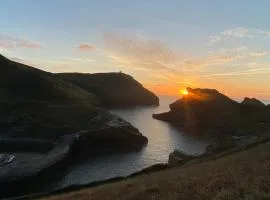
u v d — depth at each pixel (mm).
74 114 158000
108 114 166250
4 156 94438
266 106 182375
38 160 90250
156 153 114312
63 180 79062
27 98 182250
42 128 136250
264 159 29094
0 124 137500
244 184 17859
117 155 109562
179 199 18531
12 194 69500
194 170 33781
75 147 109250
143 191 23453
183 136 157375
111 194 26422
